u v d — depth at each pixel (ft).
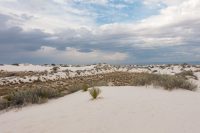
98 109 24.73
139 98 28.76
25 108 37.29
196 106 23.98
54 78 127.85
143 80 45.78
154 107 23.45
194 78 77.36
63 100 38.99
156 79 45.68
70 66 235.61
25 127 22.33
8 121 27.27
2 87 90.07
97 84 63.26
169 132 16.42
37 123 22.97
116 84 83.15
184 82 40.98
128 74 136.15
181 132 16.34
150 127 17.65
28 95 41.65
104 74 147.13
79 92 45.65
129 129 17.63
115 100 28.25
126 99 28.43
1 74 141.38
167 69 163.22
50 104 37.27
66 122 21.57
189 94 33.12
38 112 29.71
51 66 227.61
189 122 18.43
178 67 172.45
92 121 20.62
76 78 125.39
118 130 17.69
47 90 45.91
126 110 22.97
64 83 98.43
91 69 193.06
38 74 145.48
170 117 19.85
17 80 116.06
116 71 177.06
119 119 20.29
